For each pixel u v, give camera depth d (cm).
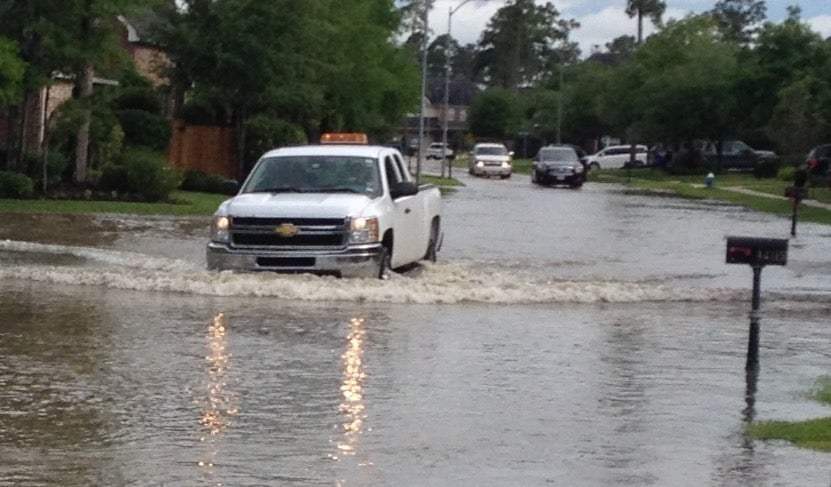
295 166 2442
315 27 5494
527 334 1823
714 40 11456
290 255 2267
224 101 5506
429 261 2769
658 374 1547
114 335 1728
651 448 1179
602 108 11856
